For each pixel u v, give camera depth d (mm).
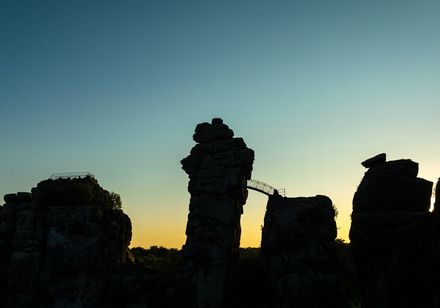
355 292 73688
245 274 65438
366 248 47031
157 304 63719
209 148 67875
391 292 44656
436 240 43500
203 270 62750
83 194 71062
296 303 57594
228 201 64812
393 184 47594
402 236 45312
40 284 64250
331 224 63062
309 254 60125
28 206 69062
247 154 66188
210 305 61219
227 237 63531
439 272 42406
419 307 42906
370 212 47906
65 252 63875
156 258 107500
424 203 46844
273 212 63312
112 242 66750
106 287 63719
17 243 66375
